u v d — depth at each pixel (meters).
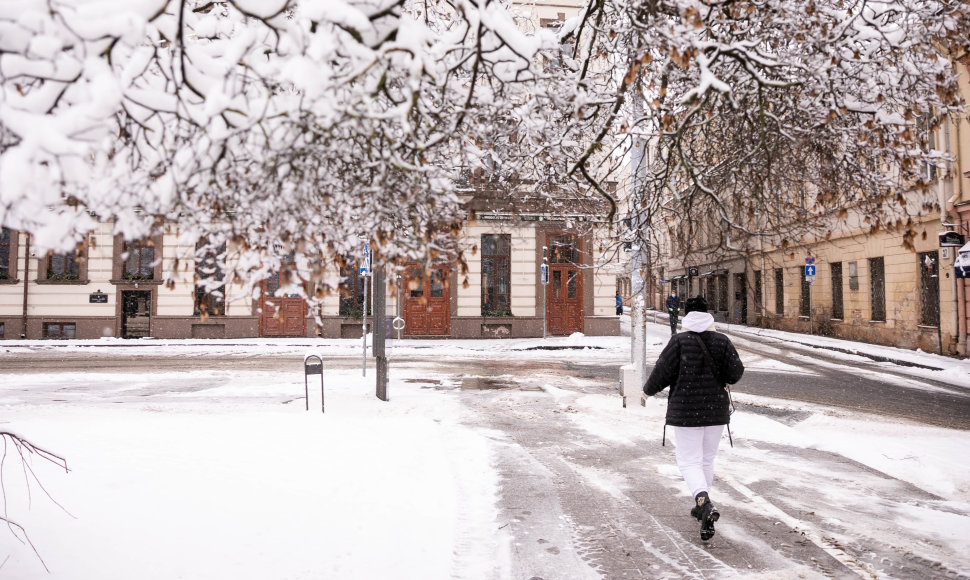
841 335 23.44
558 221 23.97
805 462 6.78
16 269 23.12
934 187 17.50
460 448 7.24
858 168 4.79
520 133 4.78
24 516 4.25
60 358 17.52
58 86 2.55
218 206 3.11
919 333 18.77
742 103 5.10
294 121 2.71
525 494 5.58
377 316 10.73
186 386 12.17
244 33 2.94
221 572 3.61
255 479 5.34
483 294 24.42
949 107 4.48
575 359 17.73
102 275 23.39
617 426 8.61
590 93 4.49
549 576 3.89
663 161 6.16
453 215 3.50
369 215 3.42
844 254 23.17
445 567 3.94
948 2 4.05
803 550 4.33
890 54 4.32
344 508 4.81
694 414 4.72
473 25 3.36
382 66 3.12
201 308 3.24
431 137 3.46
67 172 2.41
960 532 4.70
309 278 3.22
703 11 3.90
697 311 4.94
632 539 4.54
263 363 16.33
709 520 4.39
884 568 4.03
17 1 2.34
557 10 19.75
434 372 14.59
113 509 4.45
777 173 5.39
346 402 10.11
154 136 3.35
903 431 8.45
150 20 2.70
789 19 4.15
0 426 7.29
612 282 24.39
